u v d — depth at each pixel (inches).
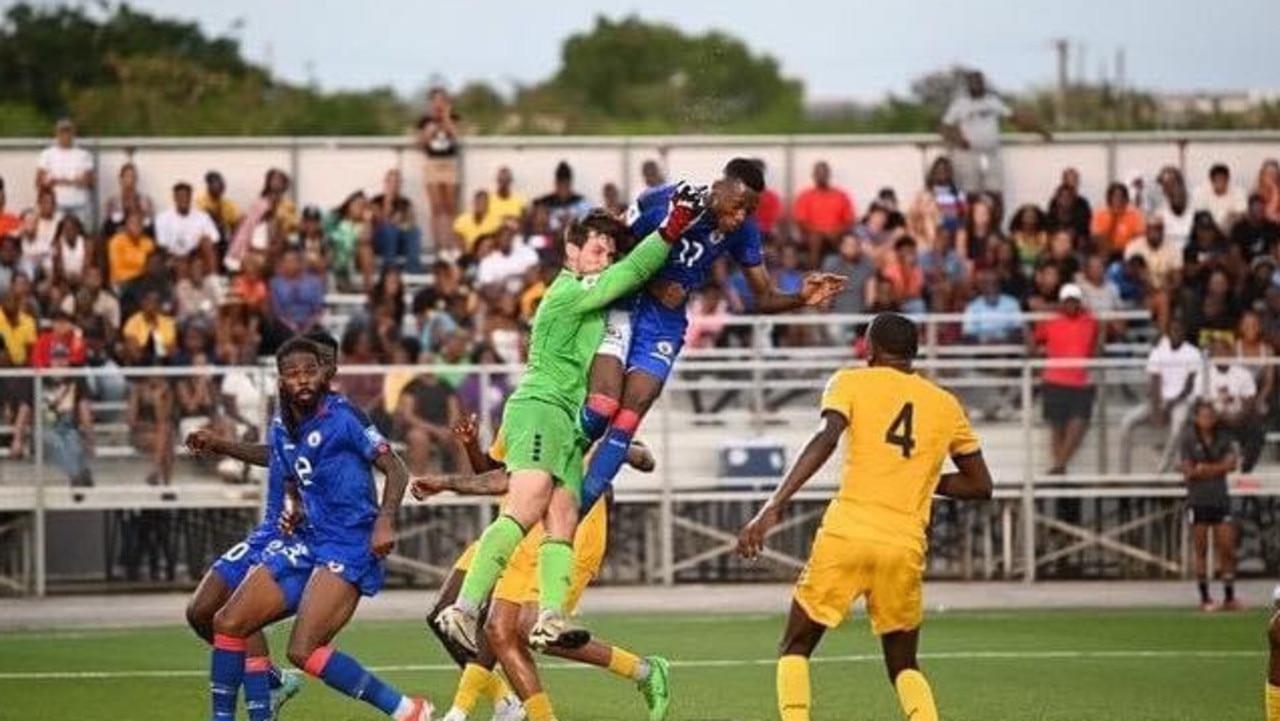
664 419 1701.5
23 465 1658.5
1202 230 1884.8
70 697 1162.6
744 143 2058.3
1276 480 1684.3
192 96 3545.8
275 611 925.8
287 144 2038.6
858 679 1219.9
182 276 1822.1
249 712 954.7
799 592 895.7
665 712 1036.5
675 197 932.0
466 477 937.5
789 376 1723.7
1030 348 1771.7
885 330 900.6
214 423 1660.9
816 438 886.4
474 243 1907.0
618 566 1718.8
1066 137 2073.1
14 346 1738.4
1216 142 2082.9
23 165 2007.9
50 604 1620.3
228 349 1754.4
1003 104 2058.3
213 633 940.0
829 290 1003.3
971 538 1729.8
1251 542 1734.7
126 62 3545.8
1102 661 1296.8
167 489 1662.2
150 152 2020.2
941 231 1900.8
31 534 1669.5
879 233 1920.5
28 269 1867.6
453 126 2032.5
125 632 1465.3
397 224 1936.5
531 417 935.7
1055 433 1705.2
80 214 1957.4
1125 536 1729.8
